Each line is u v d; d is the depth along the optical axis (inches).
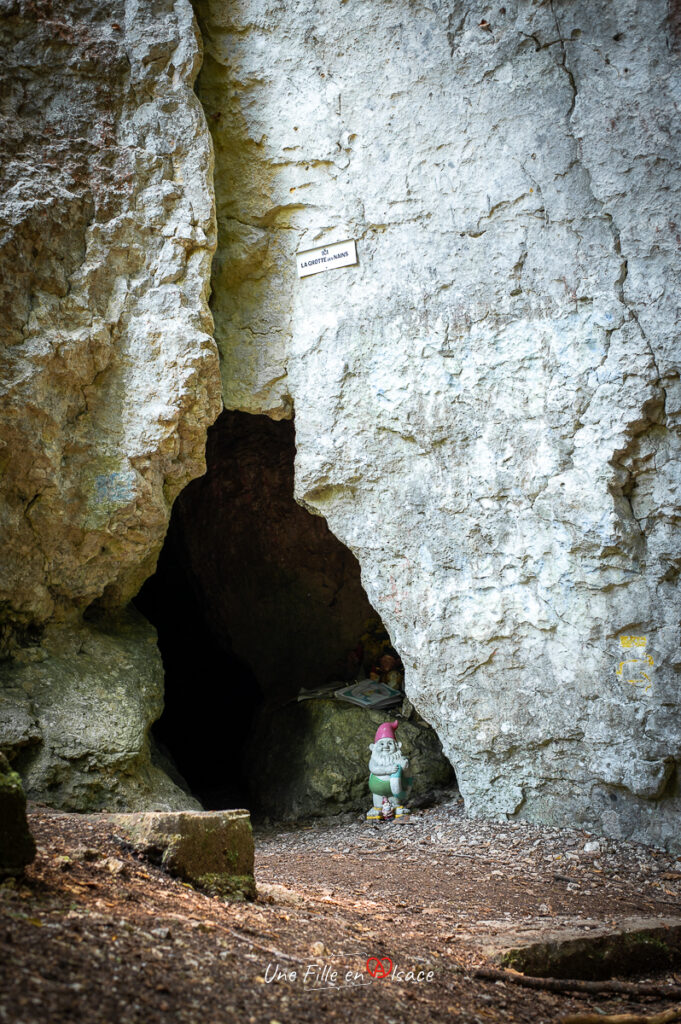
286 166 251.6
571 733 228.8
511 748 237.5
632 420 218.7
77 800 213.3
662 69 218.5
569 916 171.0
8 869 113.6
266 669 356.2
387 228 244.1
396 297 243.1
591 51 224.2
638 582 222.5
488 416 235.5
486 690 240.2
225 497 352.5
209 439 354.0
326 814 279.7
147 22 235.5
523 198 230.2
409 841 232.8
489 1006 123.6
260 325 258.2
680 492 217.8
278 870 203.6
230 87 252.4
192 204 238.5
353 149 245.3
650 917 170.6
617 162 221.1
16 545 224.4
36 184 223.3
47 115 230.4
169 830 141.3
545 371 229.1
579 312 225.5
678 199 216.1
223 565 356.2
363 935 141.0
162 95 237.5
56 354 221.8
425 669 246.7
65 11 232.8
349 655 342.3
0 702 212.7
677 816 218.4
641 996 142.6
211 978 102.2
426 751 291.4
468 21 233.1
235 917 129.6
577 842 220.5
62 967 91.4
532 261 230.2
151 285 237.1
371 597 254.7
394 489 247.3
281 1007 100.8
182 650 391.5
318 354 250.5
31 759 211.9
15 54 228.8
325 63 245.4
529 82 229.5
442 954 139.9
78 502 231.1
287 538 347.3
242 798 319.0
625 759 222.2
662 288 217.2
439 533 242.5
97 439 234.1
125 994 90.3
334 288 249.8
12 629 229.5
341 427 249.1
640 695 221.3
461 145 235.5
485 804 244.4
